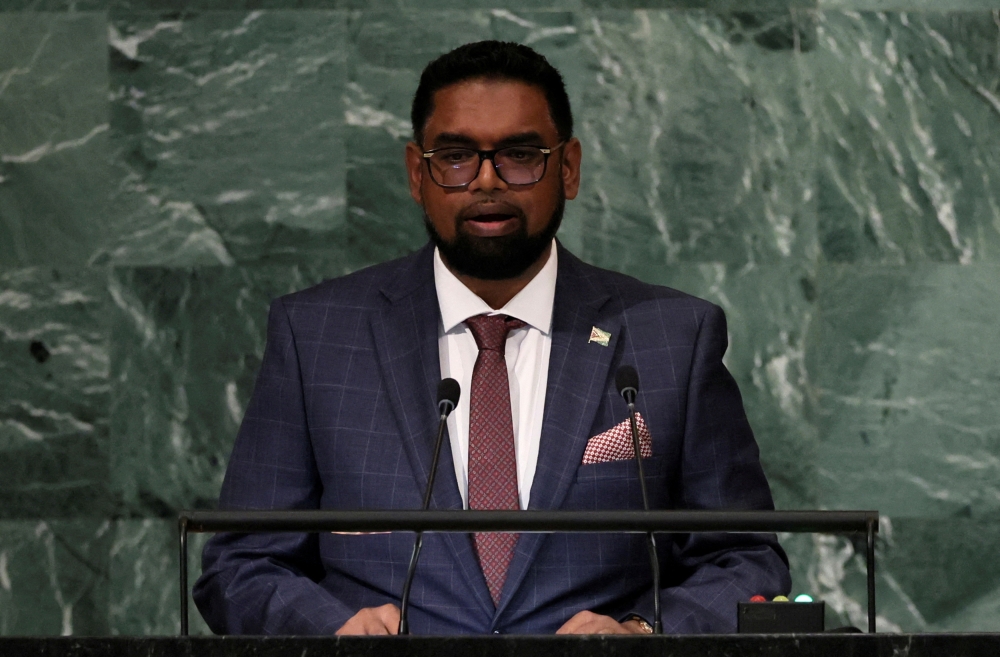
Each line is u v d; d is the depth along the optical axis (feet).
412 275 33.60
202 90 50.78
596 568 30.76
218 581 31.09
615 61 50.72
